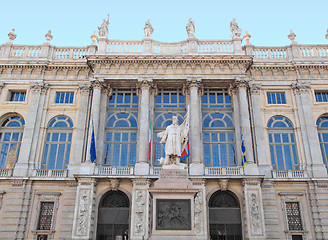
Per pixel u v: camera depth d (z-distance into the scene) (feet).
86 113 99.60
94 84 99.91
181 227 42.37
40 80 103.50
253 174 87.25
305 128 97.25
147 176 86.22
